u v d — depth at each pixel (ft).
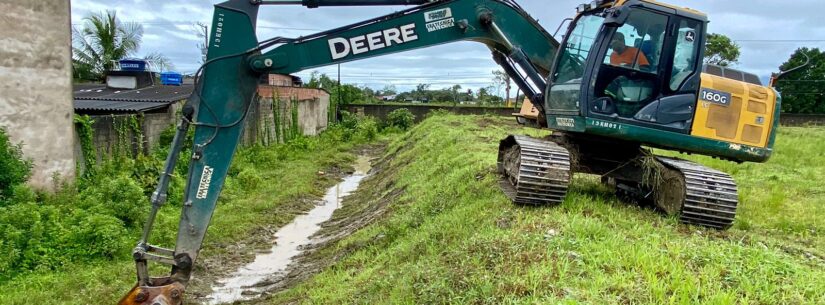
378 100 221.05
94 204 35.63
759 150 23.36
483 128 76.23
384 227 32.65
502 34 23.16
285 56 19.93
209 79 19.20
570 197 24.54
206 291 29.25
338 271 27.45
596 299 14.28
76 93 75.31
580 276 15.81
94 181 43.88
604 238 18.89
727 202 22.41
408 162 59.62
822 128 101.14
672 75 22.76
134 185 38.22
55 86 41.19
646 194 25.73
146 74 87.35
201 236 18.76
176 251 18.48
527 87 25.59
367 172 77.56
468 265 18.10
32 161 38.47
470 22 22.44
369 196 52.90
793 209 29.53
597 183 31.19
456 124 85.66
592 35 23.17
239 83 19.45
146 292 17.25
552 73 24.09
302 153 83.25
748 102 23.24
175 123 63.77
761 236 23.65
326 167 75.25
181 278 18.24
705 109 22.88
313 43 20.38
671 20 22.43
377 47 21.12
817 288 15.23
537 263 16.79
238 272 32.68
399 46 21.40
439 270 18.95
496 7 22.86
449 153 49.19
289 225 44.19
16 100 38.81
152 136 58.08
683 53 22.82
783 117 116.78
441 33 21.91
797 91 135.85
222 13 19.30
